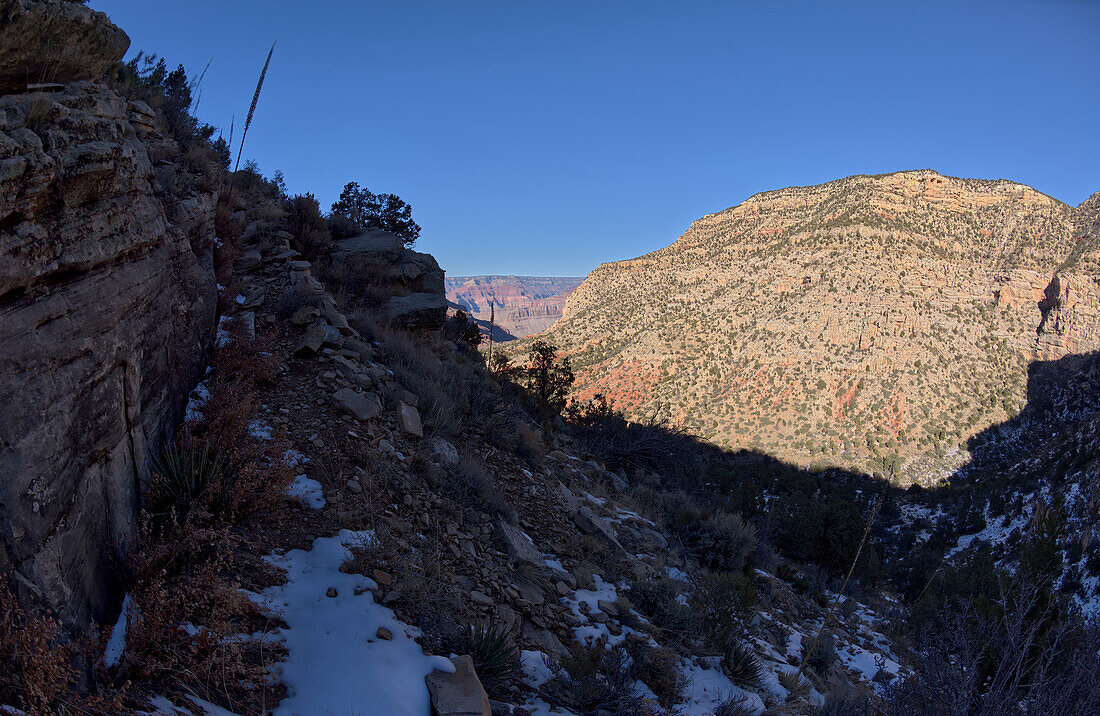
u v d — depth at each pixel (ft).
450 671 13.96
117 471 13.25
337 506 19.22
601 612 21.84
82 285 12.06
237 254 38.50
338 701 12.10
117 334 13.43
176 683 11.07
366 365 30.86
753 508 82.28
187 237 24.25
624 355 376.07
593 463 45.93
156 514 14.96
